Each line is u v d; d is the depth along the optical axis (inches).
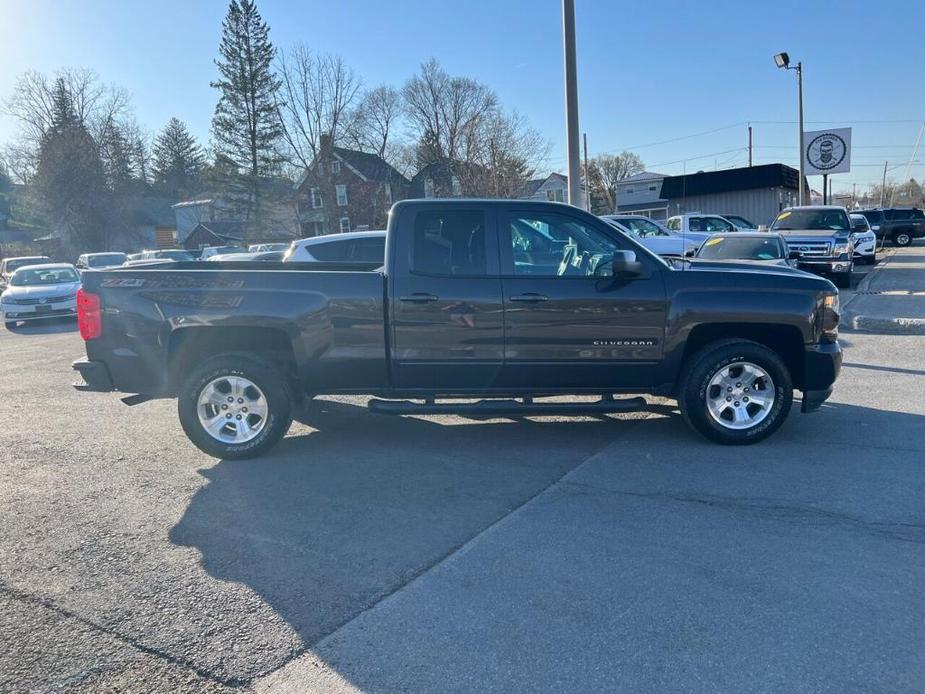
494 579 139.2
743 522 162.6
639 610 126.3
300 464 214.2
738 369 215.8
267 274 213.0
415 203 212.8
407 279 209.6
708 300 209.3
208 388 215.6
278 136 2037.4
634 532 158.9
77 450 237.1
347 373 215.0
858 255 936.9
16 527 171.2
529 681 107.9
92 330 217.2
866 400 268.1
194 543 159.9
